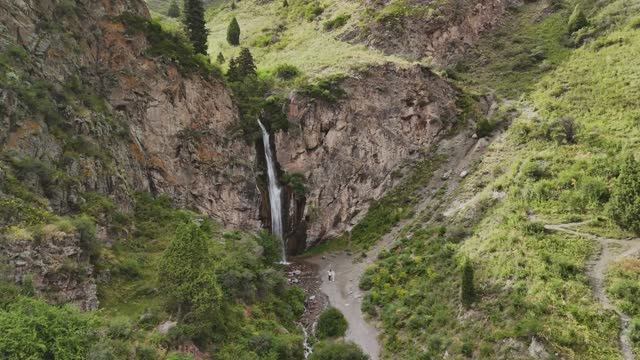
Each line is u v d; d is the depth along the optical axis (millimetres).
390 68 67062
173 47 53625
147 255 37312
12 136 32719
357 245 55250
